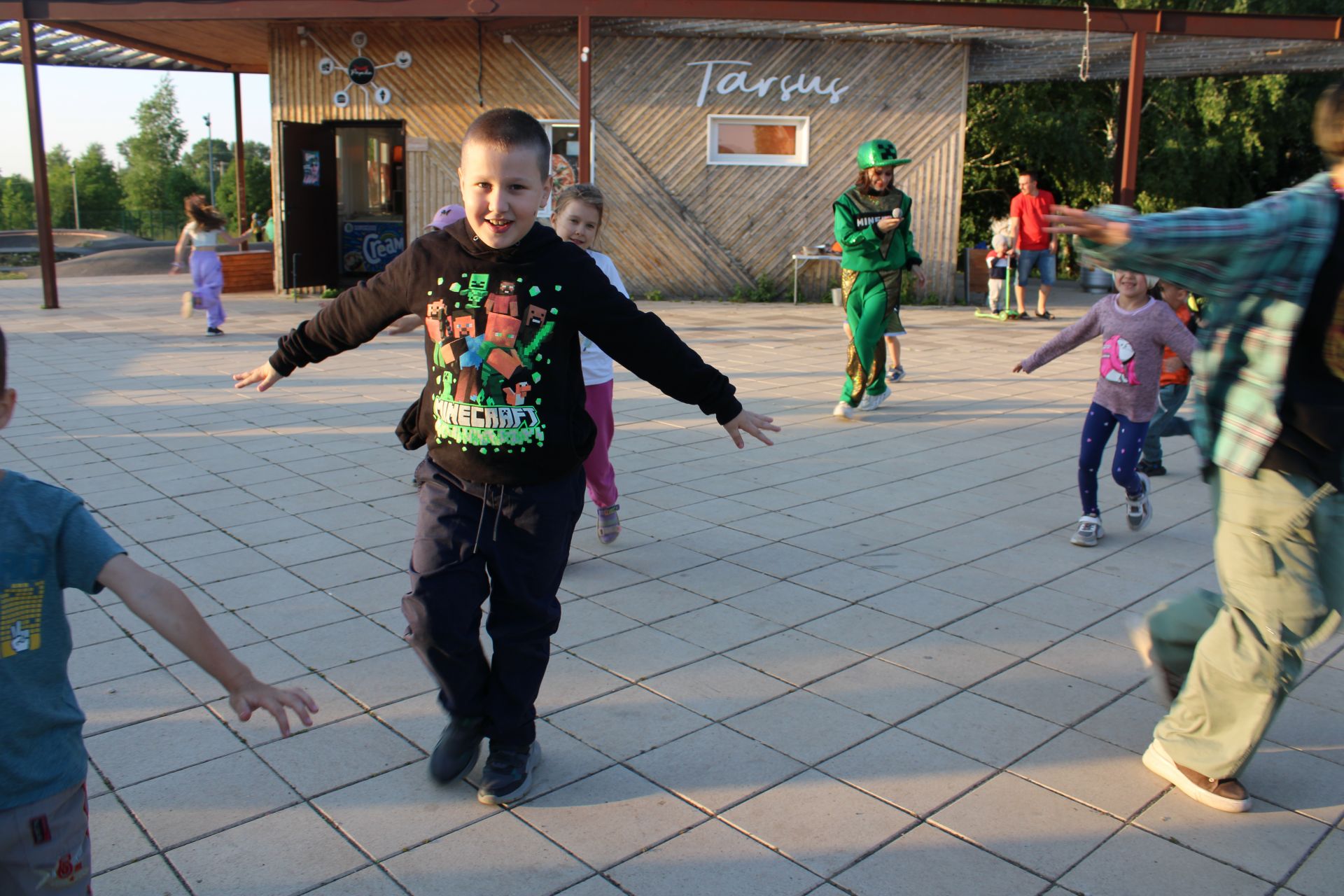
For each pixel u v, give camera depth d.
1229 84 26.06
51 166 90.56
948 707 3.47
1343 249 2.42
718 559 4.89
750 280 16.41
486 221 2.63
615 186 15.99
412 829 2.77
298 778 3.01
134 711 3.38
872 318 7.68
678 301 16.28
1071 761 3.14
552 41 15.62
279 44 16.09
